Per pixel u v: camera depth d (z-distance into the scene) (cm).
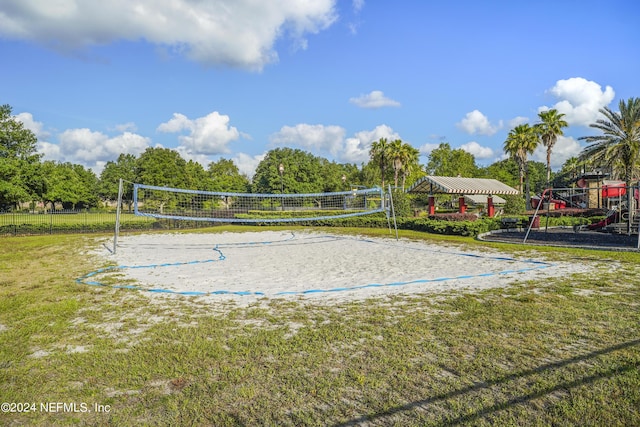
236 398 301
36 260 1059
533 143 3703
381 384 318
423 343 400
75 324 486
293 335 433
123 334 446
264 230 2072
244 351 387
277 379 329
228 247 1341
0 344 417
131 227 2291
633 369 330
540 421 264
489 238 1505
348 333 432
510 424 262
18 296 630
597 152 2725
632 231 1584
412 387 312
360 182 5884
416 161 4588
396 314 503
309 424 267
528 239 1435
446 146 6662
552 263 873
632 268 782
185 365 358
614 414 270
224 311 535
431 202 2336
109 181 5866
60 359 376
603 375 322
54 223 2239
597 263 853
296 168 5262
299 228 2173
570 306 517
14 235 1927
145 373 343
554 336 412
